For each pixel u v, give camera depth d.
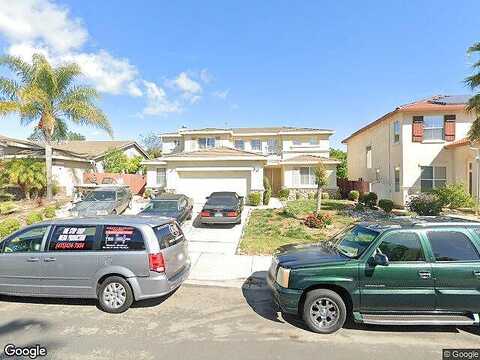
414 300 5.13
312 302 5.25
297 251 6.20
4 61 20.08
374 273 5.20
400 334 5.18
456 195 16.25
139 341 4.88
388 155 21.73
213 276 8.26
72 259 6.18
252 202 20.64
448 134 18.97
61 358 4.38
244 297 6.93
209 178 21.92
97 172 29.92
